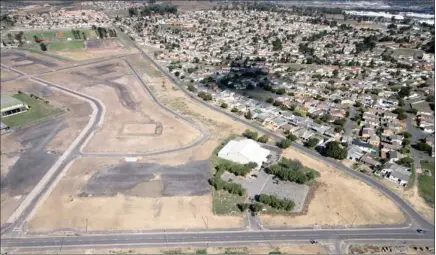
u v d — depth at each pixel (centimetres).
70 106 16412
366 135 12988
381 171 10606
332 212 8906
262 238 8069
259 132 13575
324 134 13338
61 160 11525
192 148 12244
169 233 8244
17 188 10031
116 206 9175
